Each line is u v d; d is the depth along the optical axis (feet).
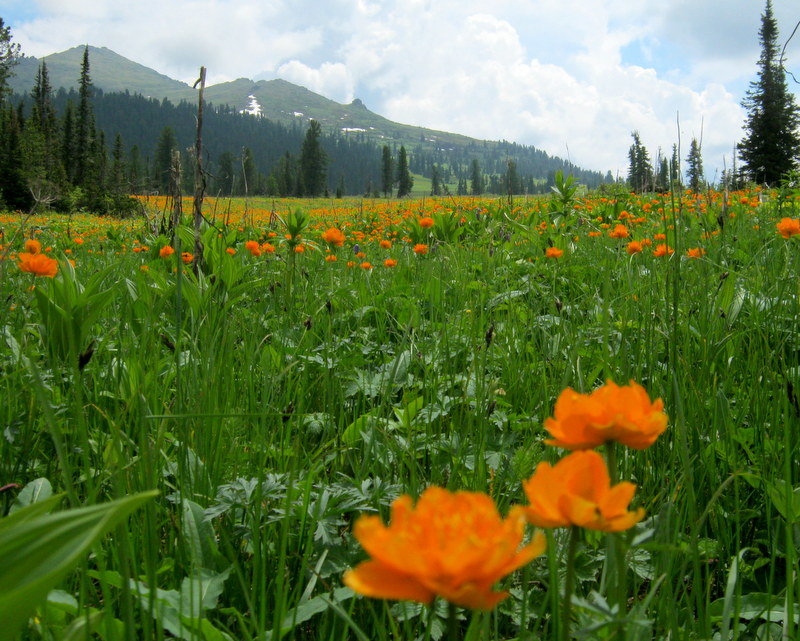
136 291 10.16
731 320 8.27
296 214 14.24
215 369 7.09
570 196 32.24
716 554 4.64
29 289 10.50
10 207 99.55
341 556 4.41
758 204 23.02
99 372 7.50
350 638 4.01
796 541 4.51
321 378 7.91
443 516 1.79
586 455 2.05
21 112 162.20
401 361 7.91
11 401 6.16
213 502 5.02
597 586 4.34
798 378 6.00
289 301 11.64
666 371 6.90
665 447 5.49
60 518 2.17
